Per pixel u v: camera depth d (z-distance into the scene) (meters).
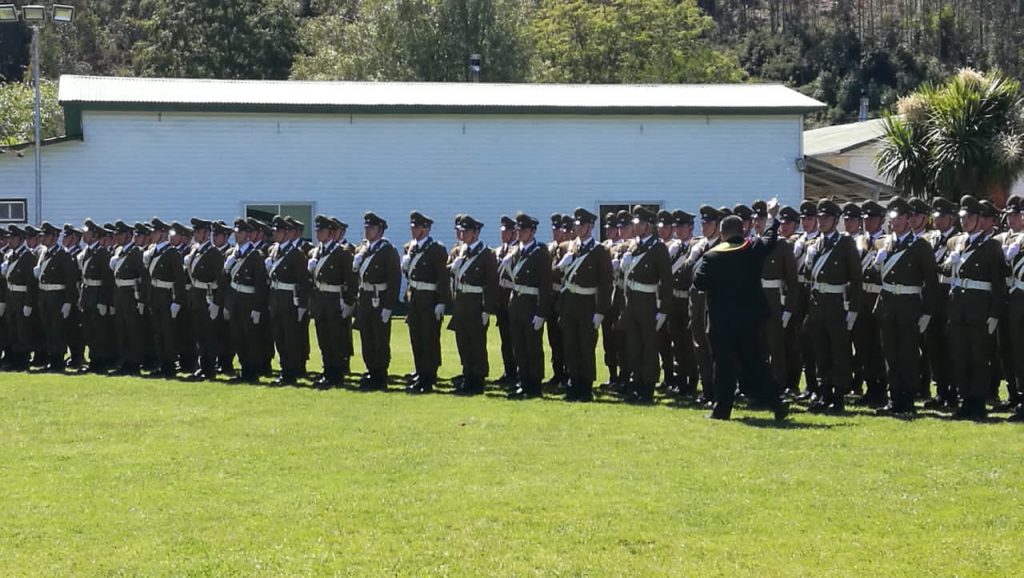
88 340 18.30
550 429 11.77
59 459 10.55
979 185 27.86
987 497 8.69
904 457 10.02
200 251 17.03
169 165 31.22
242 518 8.46
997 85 28.11
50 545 7.89
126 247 17.88
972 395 12.41
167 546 7.84
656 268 13.91
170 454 10.70
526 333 14.80
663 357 15.39
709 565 7.32
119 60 82.94
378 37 52.28
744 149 33.53
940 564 7.28
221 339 17.36
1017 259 12.32
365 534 8.03
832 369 13.21
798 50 103.44
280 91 33.03
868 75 95.81
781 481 9.23
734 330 12.21
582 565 7.34
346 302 15.91
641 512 8.44
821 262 13.17
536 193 32.97
